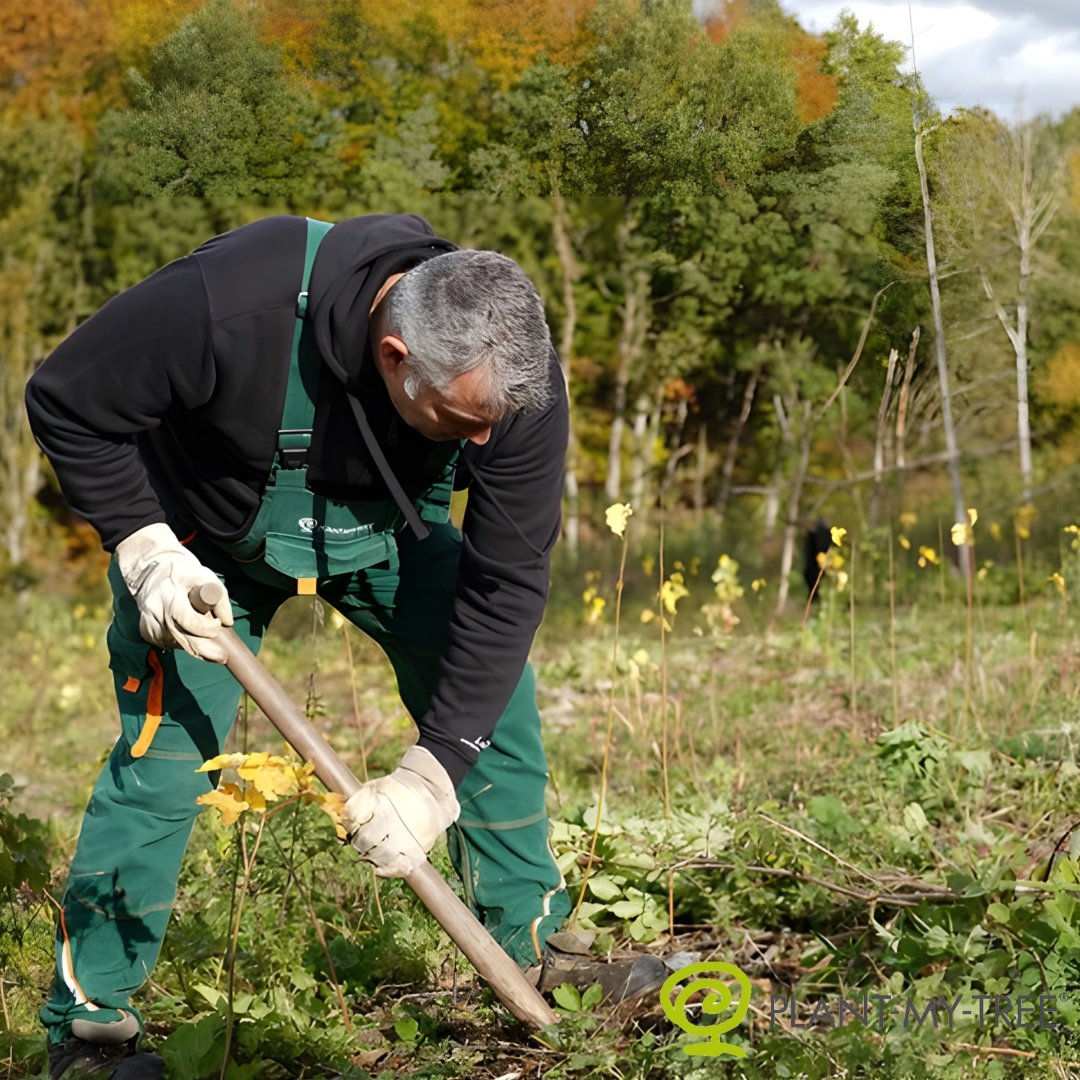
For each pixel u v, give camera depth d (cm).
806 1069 249
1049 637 723
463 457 260
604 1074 262
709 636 868
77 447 249
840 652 780
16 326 1324
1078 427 621
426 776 260
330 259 243
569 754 568
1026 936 290
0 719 804
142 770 269
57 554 1527
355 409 248
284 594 285
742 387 1328
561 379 263
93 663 1030
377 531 270
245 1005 286
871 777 440
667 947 342
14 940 312
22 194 976
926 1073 246
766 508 1472
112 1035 270
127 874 268
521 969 299
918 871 362
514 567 265
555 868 308
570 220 1363
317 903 353
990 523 925
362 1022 297
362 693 779
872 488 1147
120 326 243
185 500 266
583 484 1599
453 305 228
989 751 463
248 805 213
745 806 429
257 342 243
